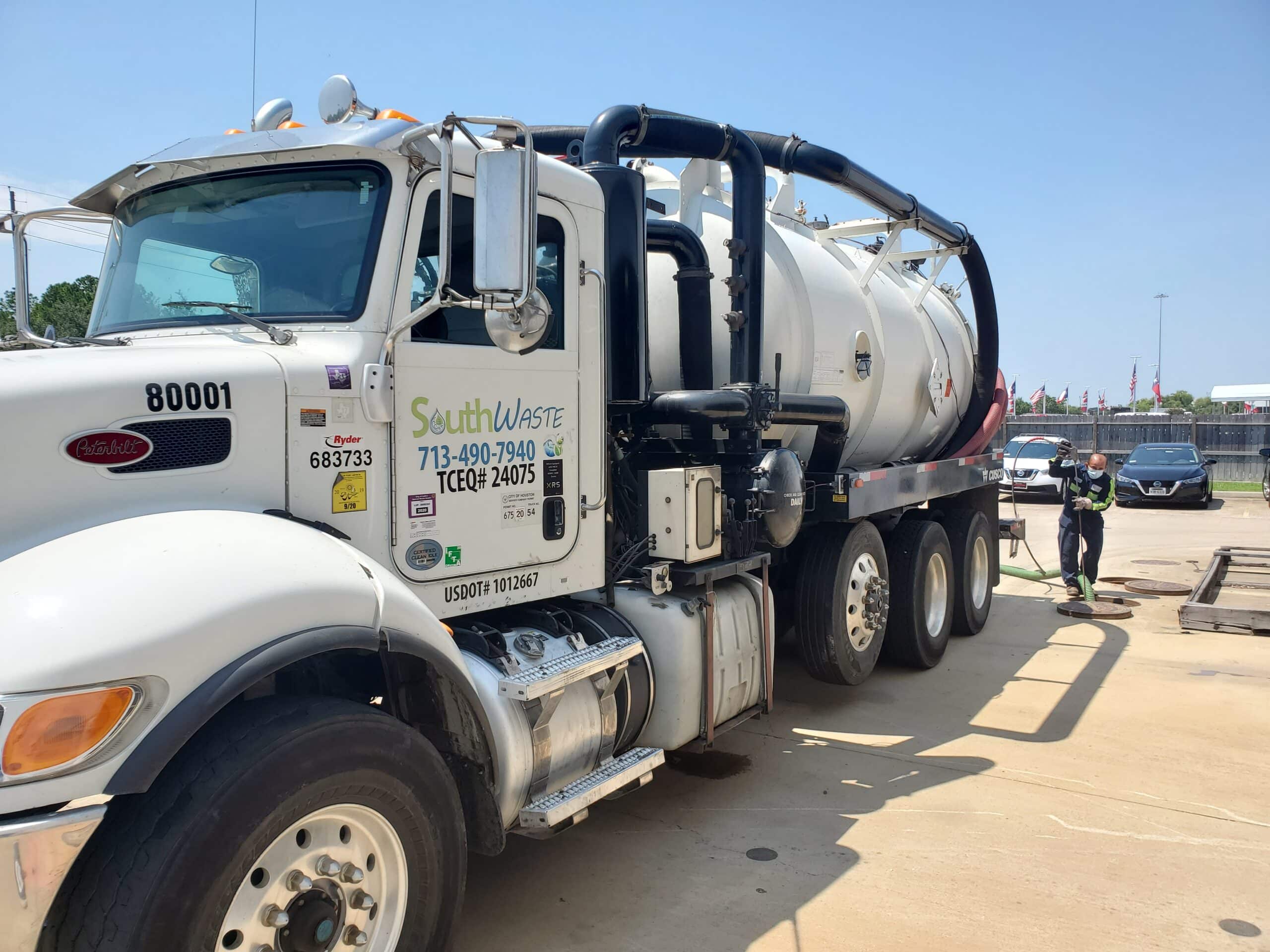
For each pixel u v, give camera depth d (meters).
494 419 3.44
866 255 7.73
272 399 2.80
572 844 4.19
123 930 2.08
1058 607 9.80
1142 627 8.96
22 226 3.89
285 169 3.24
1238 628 8.50
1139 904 3.67
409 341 3.12
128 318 3.36
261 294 3.18
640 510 4.54
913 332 7.62
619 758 3.90
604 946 3.35
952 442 9.14
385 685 3.06
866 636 6.34
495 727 3.18
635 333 4.08
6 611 2.13
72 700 2.03
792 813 4.55
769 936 3.41
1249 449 28.44
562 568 3.75
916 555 7.21
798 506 5.14
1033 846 4.19
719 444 5.25
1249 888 3.81
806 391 5.98
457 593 3.34
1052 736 5.73
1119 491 20.97
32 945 2.04
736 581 4.98
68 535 2.43
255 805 2.24
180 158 3.31
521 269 2.72
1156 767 5.19
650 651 4.21
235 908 2.30
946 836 4.29
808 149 5.91
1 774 1.97
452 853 2.79
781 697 6.59
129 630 2.13
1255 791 4.85
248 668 2.23
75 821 2.03
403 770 2.60
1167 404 76.88
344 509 2.97
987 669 7.39
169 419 2.62
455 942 2.98
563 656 3.59
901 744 5.58
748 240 5.09
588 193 3.86
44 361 2.55
